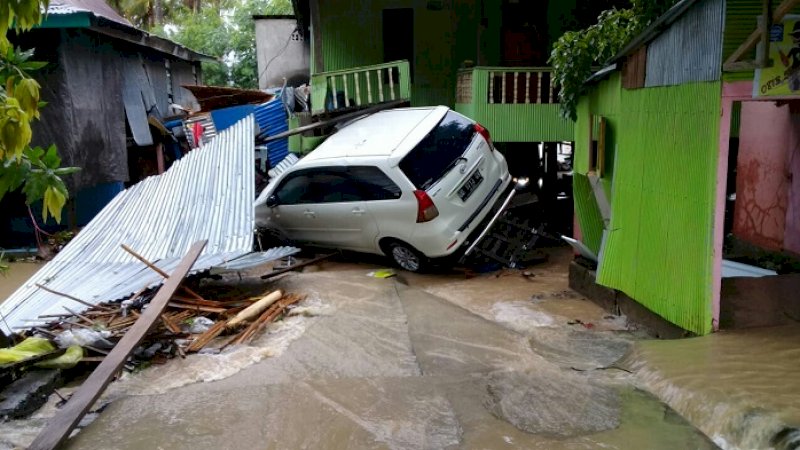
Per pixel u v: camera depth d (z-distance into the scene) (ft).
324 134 40.98
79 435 13.75
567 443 12.75
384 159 27.71
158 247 25.27
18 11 8.75
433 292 26.18
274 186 32.73
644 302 18.95
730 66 14.84
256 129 47.57
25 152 10.41
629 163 20.13
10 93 9.52
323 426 13.80
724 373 14.12
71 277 24.82
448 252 27.66
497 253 30.58
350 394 15.35
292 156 41.81
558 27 43.42
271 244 34.88
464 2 43.91
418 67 44.62
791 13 14.49
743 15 14.83
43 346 17.53
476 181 28.78
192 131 50.08
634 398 14.55
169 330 19.48
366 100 44.24
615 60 20.40
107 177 43.16
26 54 10.05
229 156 31.01
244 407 14.83
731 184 32.48
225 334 20.12
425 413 14.26
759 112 24.72
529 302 23.38
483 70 36.11
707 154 15.67
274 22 67.92
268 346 18.89
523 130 36.65
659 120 18.08
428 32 44.21
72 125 37.96
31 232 41.29
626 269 20.11
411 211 27.45
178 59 62.80
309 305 23.22
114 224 29.09
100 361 17.42
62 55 37.27
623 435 12.97
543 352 17.95
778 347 15.15
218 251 23.16
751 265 23.03
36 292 24.17
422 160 27.96
